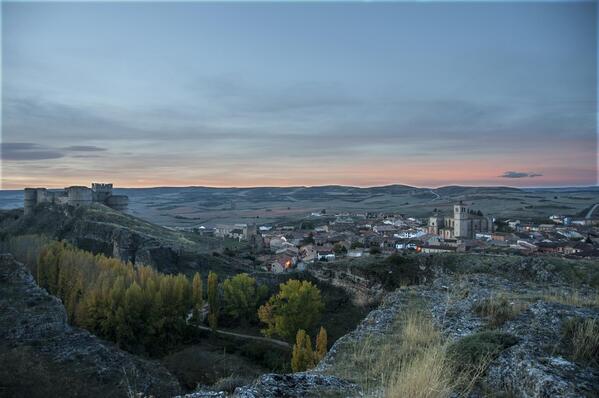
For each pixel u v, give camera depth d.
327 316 67.31
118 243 107.31
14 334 34.78
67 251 76.12
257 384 9.38
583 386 7.68
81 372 31.42
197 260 104.44
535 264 46.59
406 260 68.06
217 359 49.47
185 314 65.44
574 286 22.20
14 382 27.27
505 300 15.95
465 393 8.46
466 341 10.80
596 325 9.97
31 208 143.38
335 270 76.19
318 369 12.25
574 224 165.38
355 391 9.31
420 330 13.77
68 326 39.62
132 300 59.31
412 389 7.77
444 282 23.25
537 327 11.34
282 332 56.75
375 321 16.48
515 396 8.33
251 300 72.06
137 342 58.66
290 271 87.88
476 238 125.56
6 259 47.06
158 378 35.66
